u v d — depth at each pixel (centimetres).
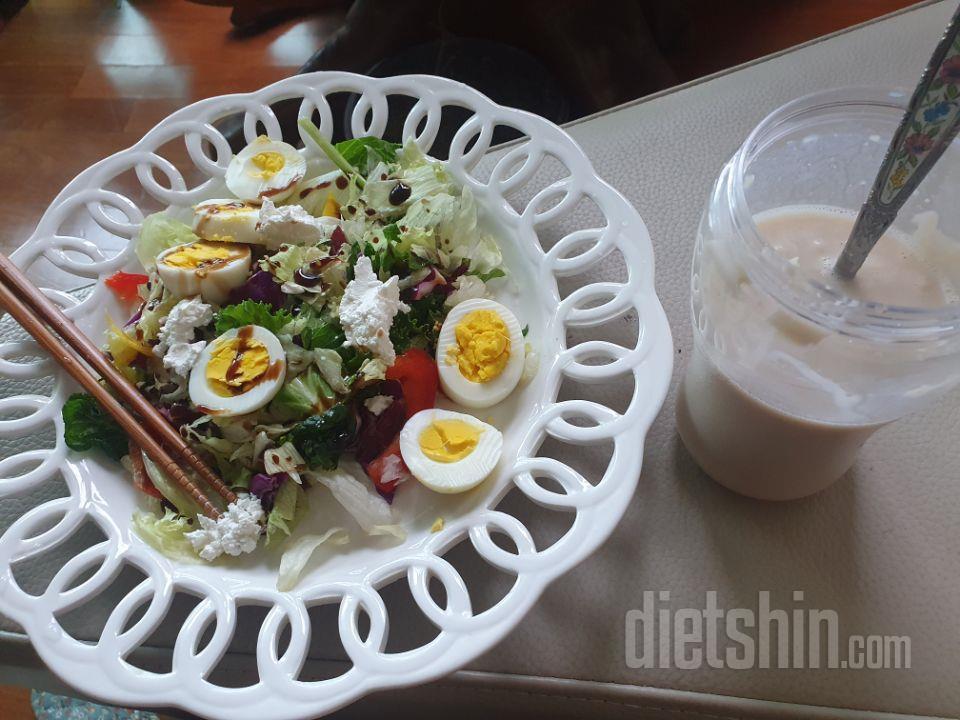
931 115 20
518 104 66
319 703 27
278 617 29
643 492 33
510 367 35
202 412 35
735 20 71
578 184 37
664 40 71
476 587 31
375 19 62
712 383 29
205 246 39
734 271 24
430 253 38
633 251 35
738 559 31
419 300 37
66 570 30
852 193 29
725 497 32
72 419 34
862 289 25
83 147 73
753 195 28
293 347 36
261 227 39
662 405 32
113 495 34
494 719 30
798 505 32
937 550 30
